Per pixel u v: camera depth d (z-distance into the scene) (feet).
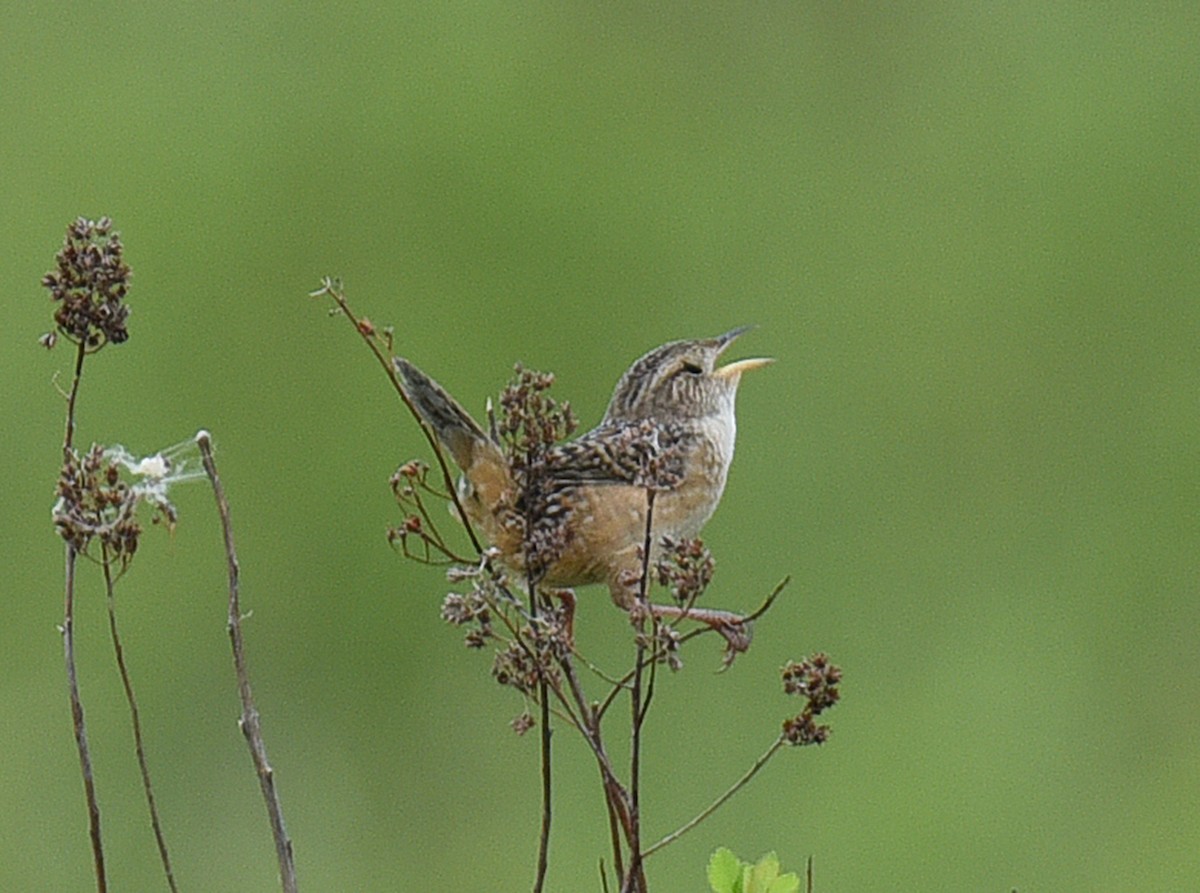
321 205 54.08
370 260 53.57
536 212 54.54
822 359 53.31
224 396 49.78
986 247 56.65
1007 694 45.88
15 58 58.13
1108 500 50.60
